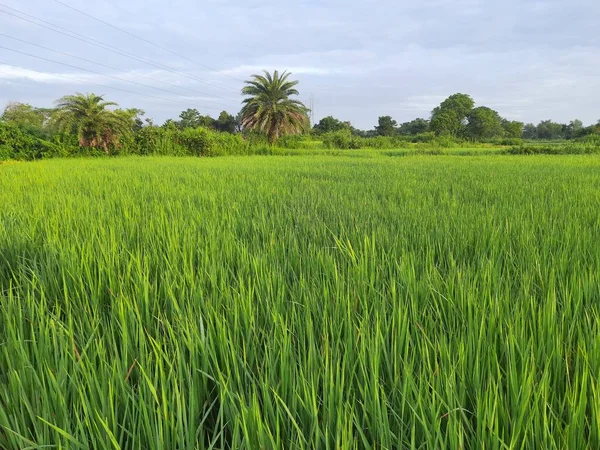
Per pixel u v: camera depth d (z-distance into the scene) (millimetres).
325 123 91938
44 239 3791
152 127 32688
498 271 2803
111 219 4758
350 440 1249
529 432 1314
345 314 2090
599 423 1278
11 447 1371
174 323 2186
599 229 4086
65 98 27859
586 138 41438
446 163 18500
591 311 2172
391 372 1658
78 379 1611
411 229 4258
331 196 6824
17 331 2045
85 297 2438
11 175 11500
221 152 36000
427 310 2273
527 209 5254
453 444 1241
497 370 1600
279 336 1907
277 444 1255
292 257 3268
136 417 1456
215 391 1703
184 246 3373
